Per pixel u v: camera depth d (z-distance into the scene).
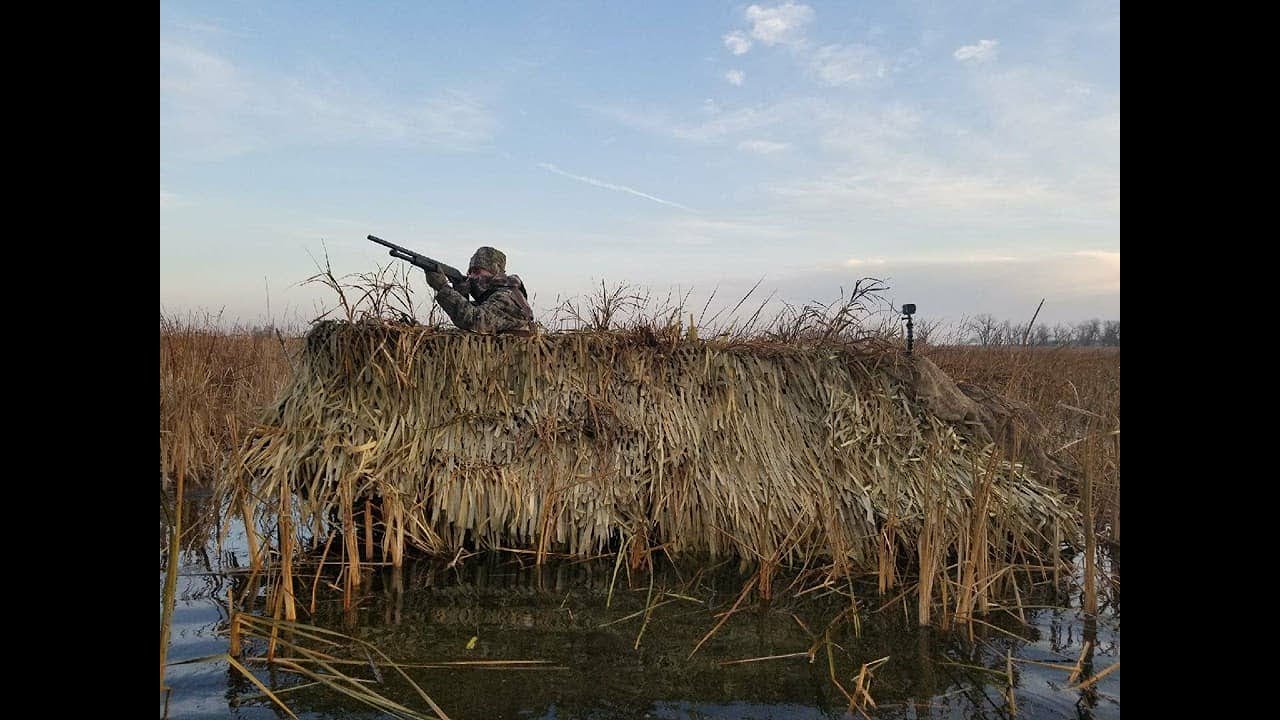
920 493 4.49
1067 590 4.11
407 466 4.38
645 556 4.40
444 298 5.21
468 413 4.62
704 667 3.09
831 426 4.87
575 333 5.14
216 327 7.95
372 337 4.63
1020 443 5.12
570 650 3.22
